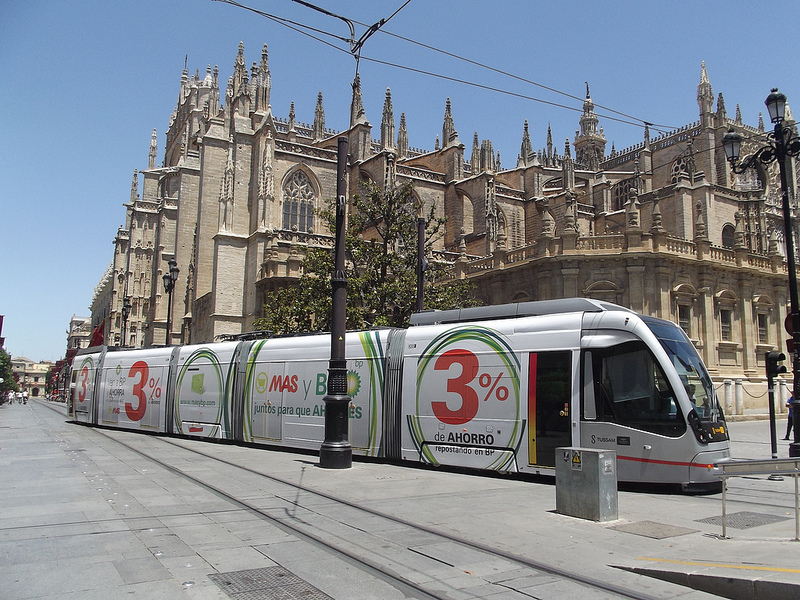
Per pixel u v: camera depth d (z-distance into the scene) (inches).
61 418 1774.1
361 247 1173.1
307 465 679.7
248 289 1830.7
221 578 280.1
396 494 504.1
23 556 311.3
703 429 533.0
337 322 676.1
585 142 3531.0
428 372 691.4
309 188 2027.6
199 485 535.2
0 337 2128.4
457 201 2214.6
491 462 619.8
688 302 1392.7
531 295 1427.2
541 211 2343.8
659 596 264.8
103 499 464.1
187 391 1039.0
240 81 2095.2
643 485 550.9
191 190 2486.5
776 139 744.3
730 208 2062.0
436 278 1291.8
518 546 341.7
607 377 564.7
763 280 1568.7
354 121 2118.6
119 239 3297.2
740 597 258.5
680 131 2741.1
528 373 608.1
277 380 870.4
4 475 585.9
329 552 326.6
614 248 1344.7
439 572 295.0
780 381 1478.8
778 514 432.8
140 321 3024.1
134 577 279.3
